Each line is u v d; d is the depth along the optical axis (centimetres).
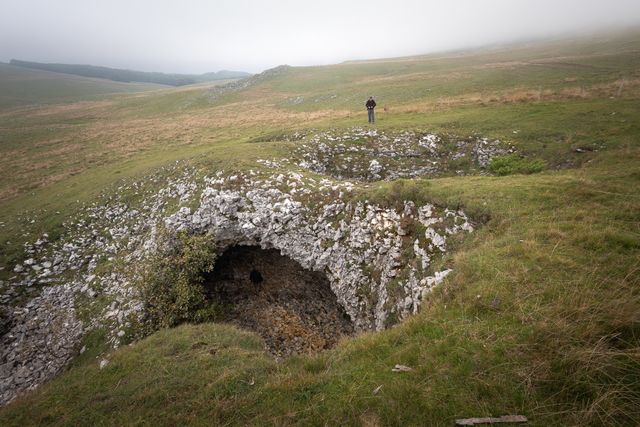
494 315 755
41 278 2123
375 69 8781
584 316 658
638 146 1762
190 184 2417
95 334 1725
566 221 1063
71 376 1051
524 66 5891
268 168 2328
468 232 1312
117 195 2738
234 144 3344
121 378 960
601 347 580
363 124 3147
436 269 1182
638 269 760
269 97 7444
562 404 529
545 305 725
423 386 621
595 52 7325
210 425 679
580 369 559
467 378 612
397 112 3559
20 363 1711
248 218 2044
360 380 686
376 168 2495
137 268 1962
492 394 574
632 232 916
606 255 841
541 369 584
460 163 2380
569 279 792
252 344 1152
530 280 826
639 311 623
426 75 6406
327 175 2502
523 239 1040
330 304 1806
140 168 3192
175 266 1834
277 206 1986
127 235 2331
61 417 847
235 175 2245
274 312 1870
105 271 2088
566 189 1304
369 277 1605
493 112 2927
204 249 1894
